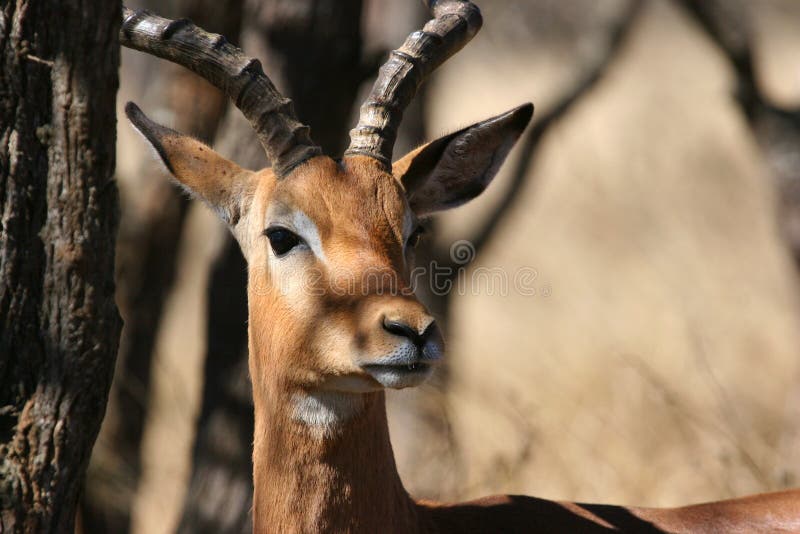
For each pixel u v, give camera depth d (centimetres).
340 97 1060
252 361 777
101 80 671
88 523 1189
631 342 1842
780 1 4103
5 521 662
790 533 812
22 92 656
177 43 767
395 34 1554
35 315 670
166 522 1386
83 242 672
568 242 2428
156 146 807
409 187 821
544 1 2841
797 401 1374
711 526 816
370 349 673
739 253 2356
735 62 1388
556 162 2738
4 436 670
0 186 657
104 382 694
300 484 729
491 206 1592
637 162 2741
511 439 1441
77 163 668
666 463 1357
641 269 2244
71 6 657
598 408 1533
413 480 1296
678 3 1493
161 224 1269
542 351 1875
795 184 1361
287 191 743
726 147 2867
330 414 723
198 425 1090
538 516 810
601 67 1606
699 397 1606
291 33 1036
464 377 1582
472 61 3359
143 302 1278
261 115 761
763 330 1928
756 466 1162
